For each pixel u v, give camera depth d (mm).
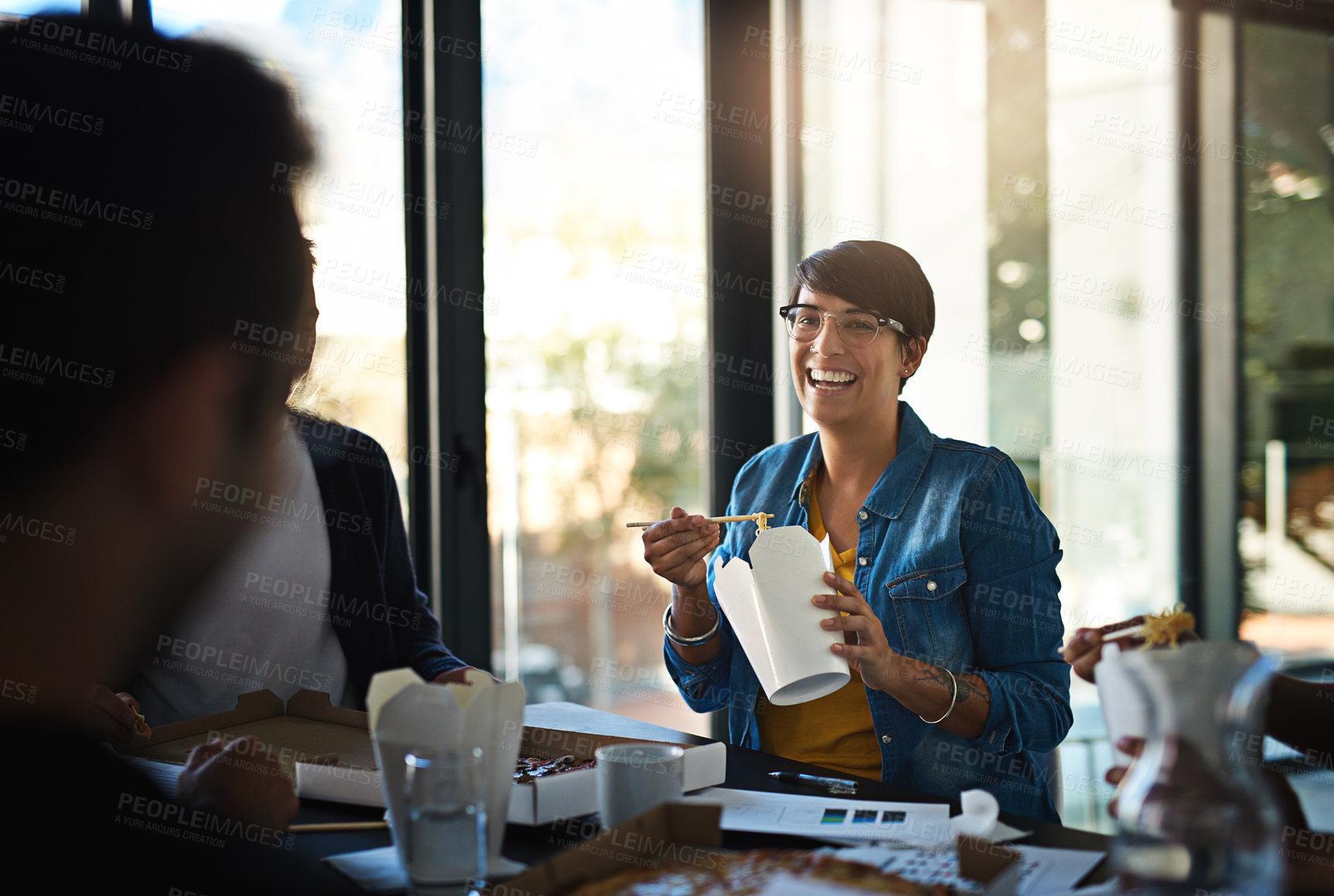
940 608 1520
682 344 2426
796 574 1187
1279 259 2914
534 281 2291
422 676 1487
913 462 1616
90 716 495
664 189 2391
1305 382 2953
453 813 764
